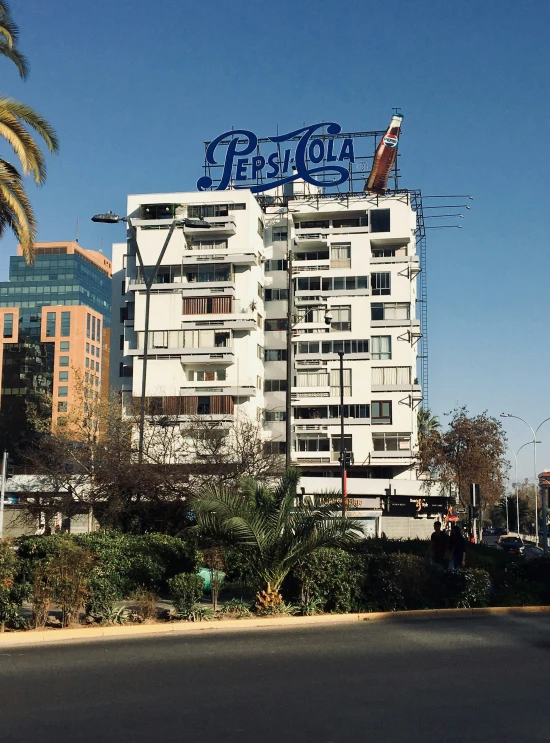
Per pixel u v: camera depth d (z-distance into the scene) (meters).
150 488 27.94
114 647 13.67
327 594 18.02
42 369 144.88
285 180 74.12
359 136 75.44
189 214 70.25
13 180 23.36
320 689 10.11
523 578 21.70
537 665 11.81
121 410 41.56
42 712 8.94
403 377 70.94
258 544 17.19
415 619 17.77
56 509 33.88
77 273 169.12
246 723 8.42
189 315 68.50
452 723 8.44
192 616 16.69
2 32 22.97
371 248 73.62
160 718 8.64
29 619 15.66
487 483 66.75
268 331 72.44
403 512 63.62
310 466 70.31
